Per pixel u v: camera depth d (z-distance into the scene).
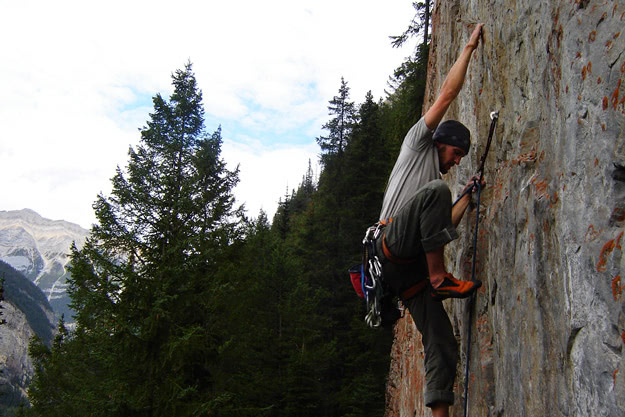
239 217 14.88
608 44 1.67
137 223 12.93
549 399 2.11
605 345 1.59
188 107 17.39
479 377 3.26
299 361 18.80
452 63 5.71
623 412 1.47
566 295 1.93
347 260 27.89
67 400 12.26
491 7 3.48
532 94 2.63
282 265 22.86
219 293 12.52
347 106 43.72
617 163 1.58
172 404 11.19
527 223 2.49
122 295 11.74
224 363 13.84
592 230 1.71
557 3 2.15
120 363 11.36
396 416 10.12
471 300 3.54
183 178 14.84
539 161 2.42
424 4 18.27
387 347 21.64
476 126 3.87
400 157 3.31
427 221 2.84
